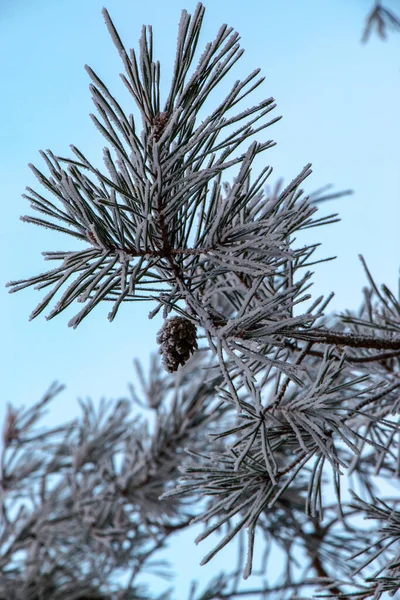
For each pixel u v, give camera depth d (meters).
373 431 1.44
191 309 1.26
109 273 1.22
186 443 1.92
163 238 1.24
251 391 1.23
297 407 1.25
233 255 1.25
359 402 1.40
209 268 1.30
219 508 1.28
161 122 1.23
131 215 1.25
